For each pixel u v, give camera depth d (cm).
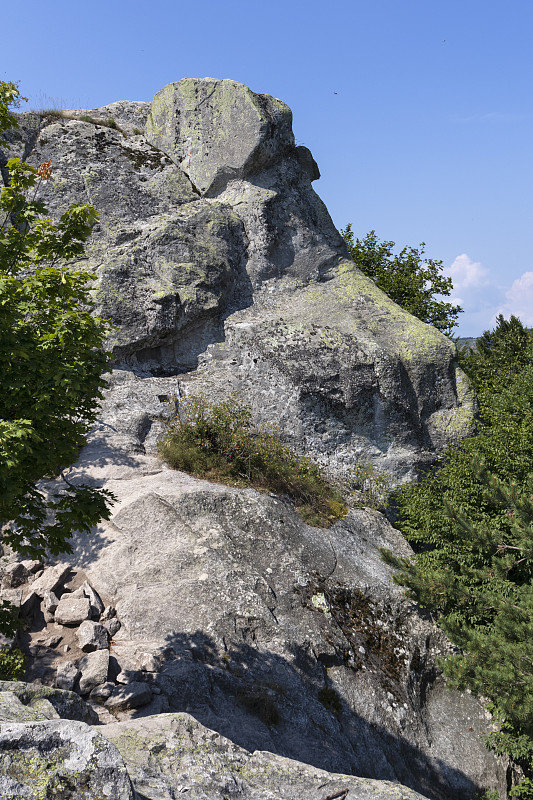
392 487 1689
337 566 1320
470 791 1118
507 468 1454
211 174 2052
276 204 2045
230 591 1112
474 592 1195
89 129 2025
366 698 1110
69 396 735
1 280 702
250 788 452
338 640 1164
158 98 2145
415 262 2895
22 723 344
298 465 1597
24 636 983
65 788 322
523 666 1011
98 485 1287
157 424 1535
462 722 1236
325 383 1705
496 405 1714
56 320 796
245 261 1997
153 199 1941
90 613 1030
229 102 2044
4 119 833
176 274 1817
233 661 1009
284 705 971
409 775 1068
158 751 473
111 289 1706
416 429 1783
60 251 820
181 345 1845
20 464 727
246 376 1759
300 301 1970
